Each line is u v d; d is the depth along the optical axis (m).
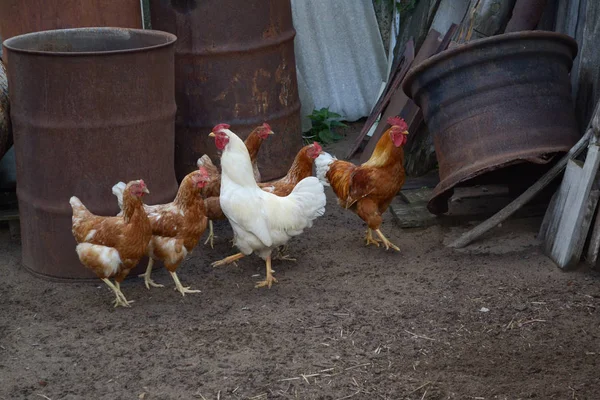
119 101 4.87
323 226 5.55
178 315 4.81
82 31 5.21
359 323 4.71
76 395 4.37
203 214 4.89
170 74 5.04
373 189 5.11
